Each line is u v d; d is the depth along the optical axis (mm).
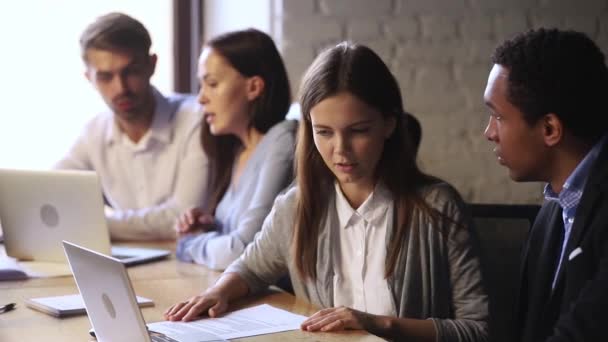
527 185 3479
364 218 1840
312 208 1873
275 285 2236
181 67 3785
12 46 3482
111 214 2785
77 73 3559
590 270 1550
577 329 1438
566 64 1609
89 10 3582
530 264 1839
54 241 2318
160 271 2254
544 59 1617
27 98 3514
